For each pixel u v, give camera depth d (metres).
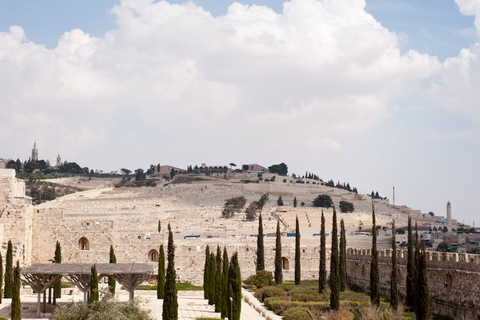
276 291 115.25
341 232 121.06
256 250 136.00
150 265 95.94
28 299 103.62
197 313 97.75
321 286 116.06
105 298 78.88
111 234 129.75
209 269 113.44
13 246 121.69
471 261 85.06
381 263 115.81
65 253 129.12
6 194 125.50
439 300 92.75
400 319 87.69
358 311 97.69
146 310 84.69
